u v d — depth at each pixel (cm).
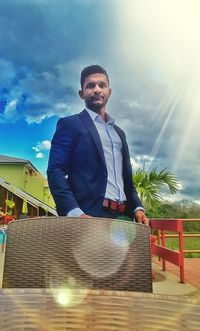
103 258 136
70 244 135
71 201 210
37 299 94
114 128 255
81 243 136
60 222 137
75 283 132
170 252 448
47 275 132
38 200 2098
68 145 229
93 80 257
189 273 478
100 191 231
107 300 94
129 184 254
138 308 92
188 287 386
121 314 90
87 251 135
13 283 130
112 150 245
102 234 138
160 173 889
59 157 225
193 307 90
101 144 239
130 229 141
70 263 133
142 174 879
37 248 134
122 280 134
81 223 138
